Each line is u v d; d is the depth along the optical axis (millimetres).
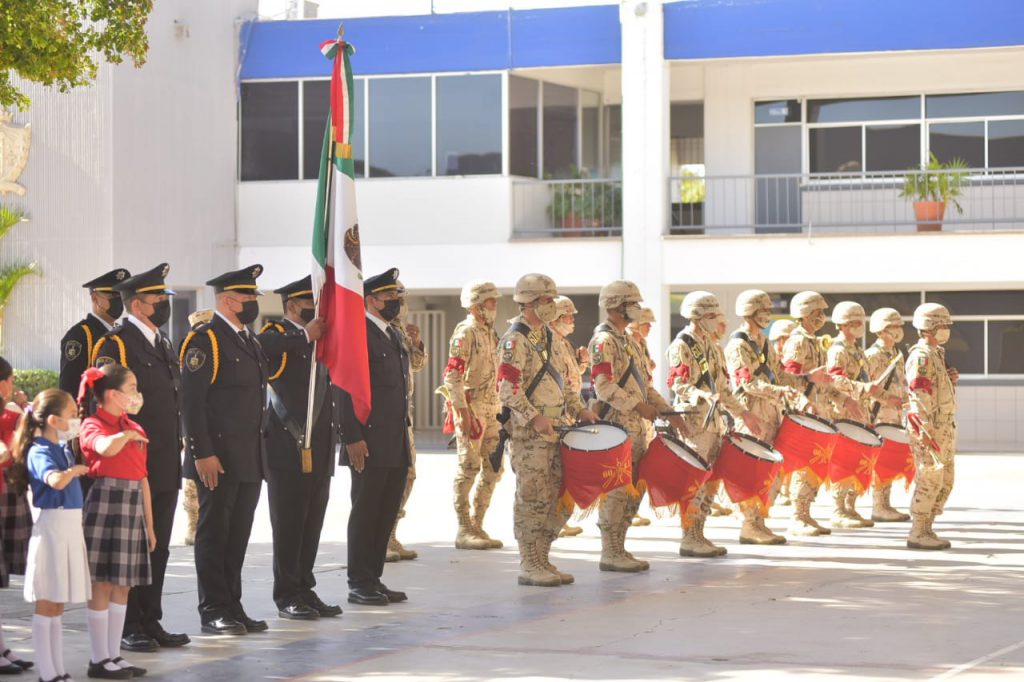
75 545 7801
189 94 27922
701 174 29141
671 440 12023
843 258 25625
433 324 32594
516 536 11344
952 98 27922
